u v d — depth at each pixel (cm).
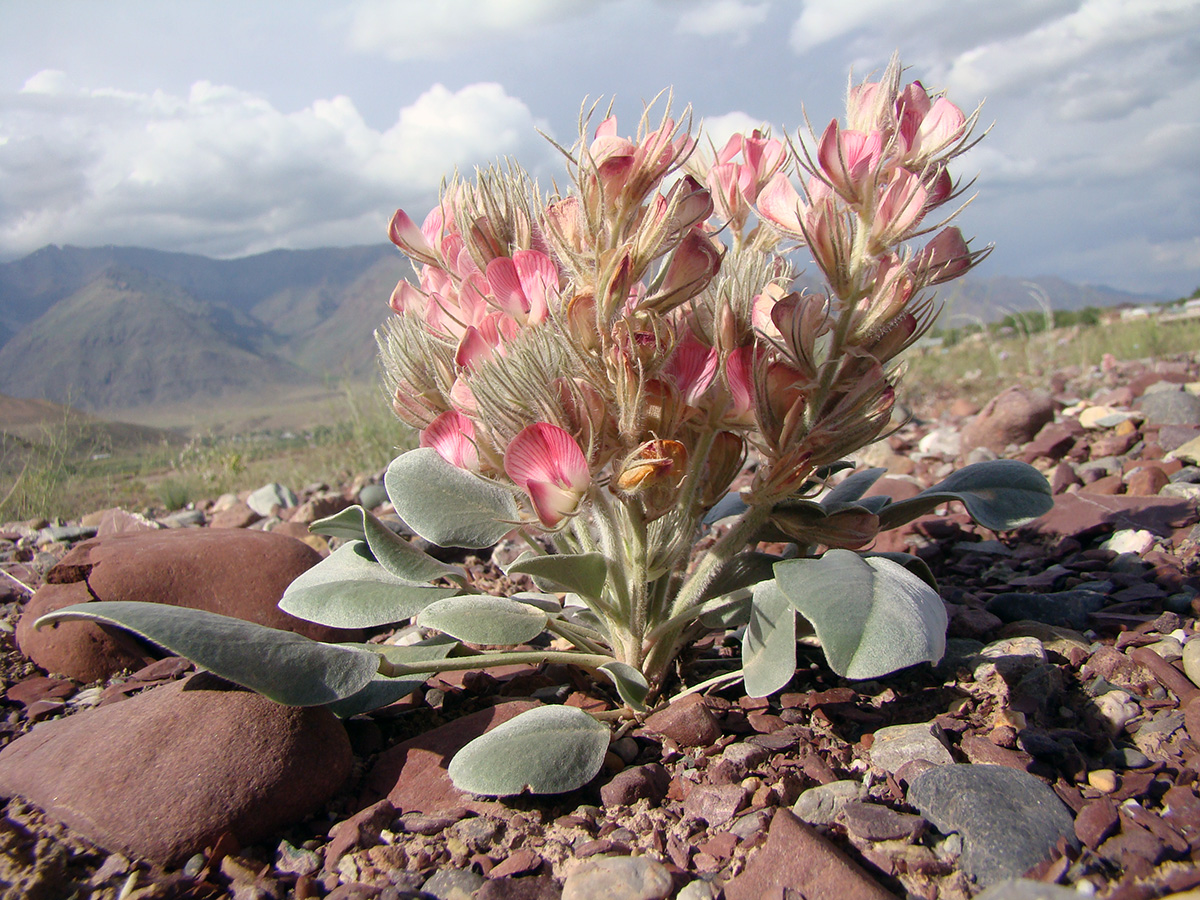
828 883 15
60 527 52
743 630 25
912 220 18
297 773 19
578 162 17
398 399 22
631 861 16
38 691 26
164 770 18
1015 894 13
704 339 20
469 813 18
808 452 19
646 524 20
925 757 18
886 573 18
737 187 22
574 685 24
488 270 18
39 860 17
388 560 22
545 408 17
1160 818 16
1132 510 32
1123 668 21
